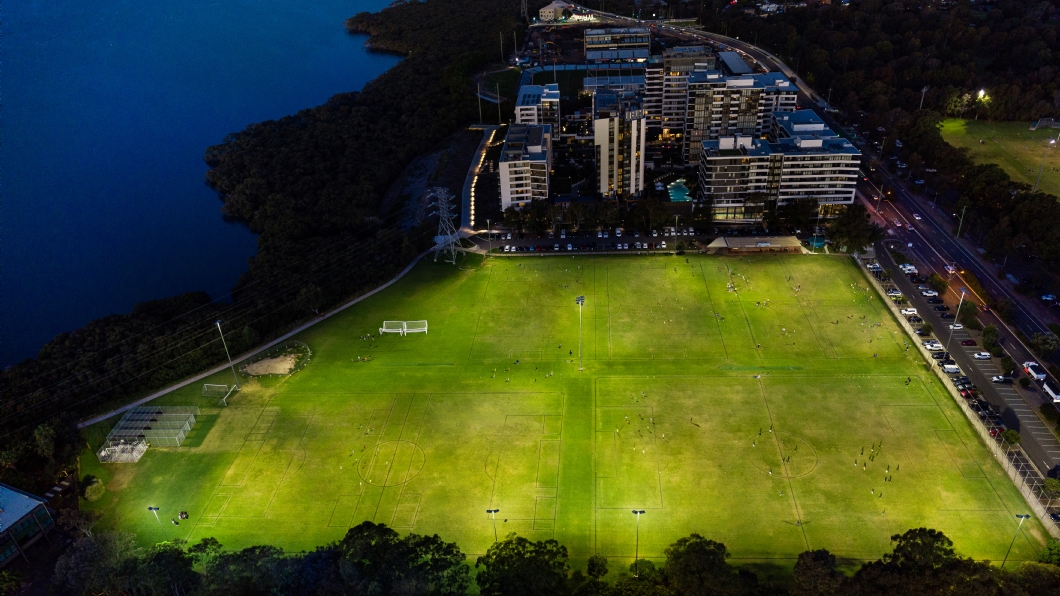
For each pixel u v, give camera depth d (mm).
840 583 171500
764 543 197000
